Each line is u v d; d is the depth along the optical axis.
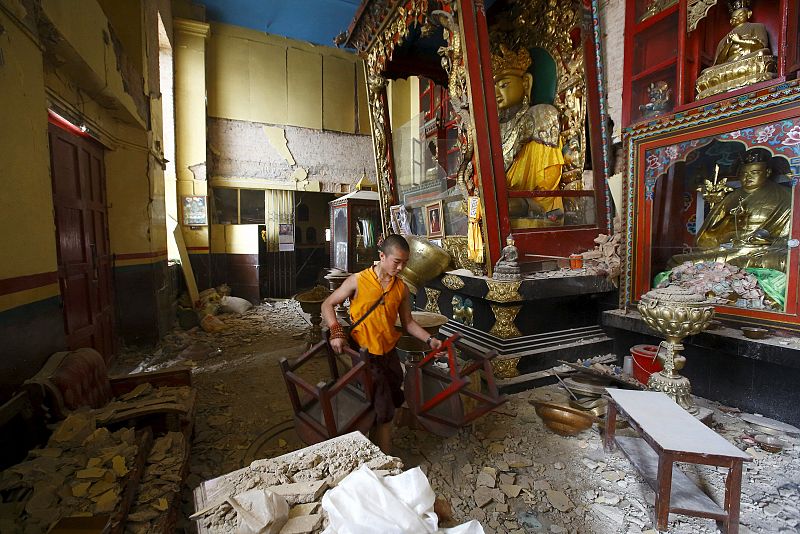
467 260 4.32
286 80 8.70
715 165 3.30
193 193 7.72
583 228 4.24
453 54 3.76
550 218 4.35
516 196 3.90
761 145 2.73
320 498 1.18
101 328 4.02
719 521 1.68
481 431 2.59
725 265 3.10
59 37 2.52
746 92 2.81
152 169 5.11
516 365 3.29
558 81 4.81
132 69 4.37
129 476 1.64
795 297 2.62
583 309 3.81
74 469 1.63
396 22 4.86
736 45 3.02
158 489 1.68
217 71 8.11
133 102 4.32
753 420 2.58
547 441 2.47
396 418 2.73
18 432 1.81
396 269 2.16
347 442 1.51
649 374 2.94
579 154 4.57
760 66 2.82
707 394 2.97
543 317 3.61
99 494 1.49
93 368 2.35
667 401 2.10
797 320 2.60
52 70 2.85
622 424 2.58
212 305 6.88
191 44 7.51
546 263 3.99
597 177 4.31
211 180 8.16
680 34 3.29
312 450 1.45
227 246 8.17
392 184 6.17
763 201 2.97
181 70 7.48
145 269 4.88
